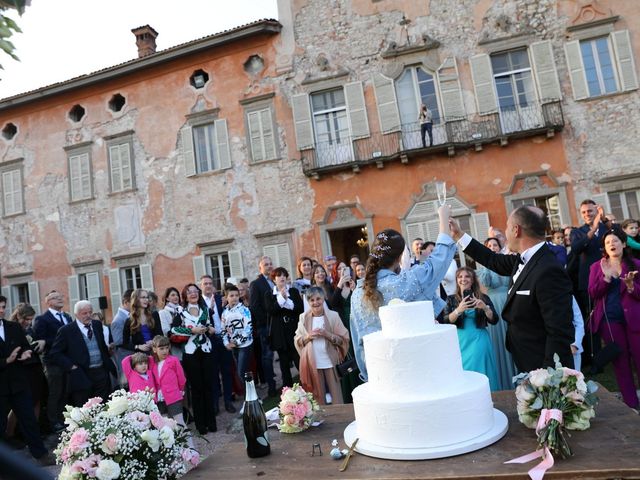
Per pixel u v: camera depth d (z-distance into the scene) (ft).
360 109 48.93
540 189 44.68
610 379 20.76
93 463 7.61
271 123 51.37
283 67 51.29
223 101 53.01
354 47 49.62
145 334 22.20
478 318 15.72
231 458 8.44
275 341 24.73
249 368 25.18
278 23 51.24
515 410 9.02
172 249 53.57
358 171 48.24
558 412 7.06
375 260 10.37
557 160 44.47
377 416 7.67
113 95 56.90
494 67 47.06
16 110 60.34
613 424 7.79
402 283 9.80
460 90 46.83
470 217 46.26
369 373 8.21
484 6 46.88
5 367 18.98
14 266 59.00
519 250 10.79
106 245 55.83
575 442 7.23
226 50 53.01
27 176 59.52
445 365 7.73
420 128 46.06
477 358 15.44
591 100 44.24
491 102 45.96
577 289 22.99
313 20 50.88
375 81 48.80
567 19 45.24
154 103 55.21
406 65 48.37
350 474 6.98
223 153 52.54
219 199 52.49
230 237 51.78
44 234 58.23
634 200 43.11
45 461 19.38
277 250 50.44
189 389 23.86
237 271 51.21
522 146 45.24
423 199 46.88
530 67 46.24
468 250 12.03
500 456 6.98
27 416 19.44
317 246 49.39
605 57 44.80
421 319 7.91
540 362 10.10
